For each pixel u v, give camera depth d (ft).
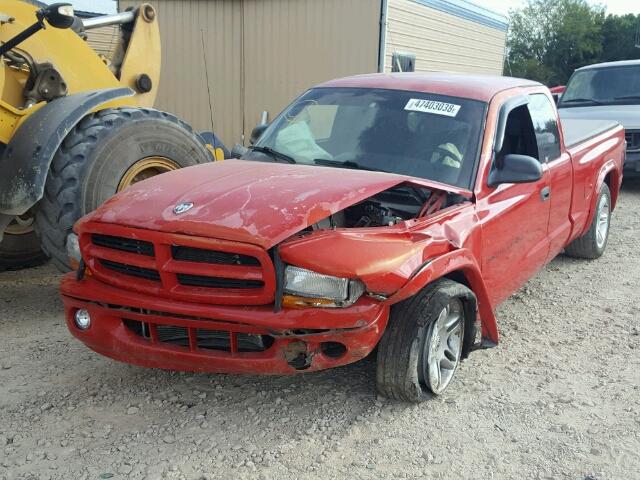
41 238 16.97
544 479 11.03
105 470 10.94
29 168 15.67
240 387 13.78
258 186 12.66
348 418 12.66
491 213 14.51
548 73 184.24
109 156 16.98
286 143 16.37
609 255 24.88
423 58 43.01
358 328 11.23
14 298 19.25
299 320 11.03
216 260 11.44
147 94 22.33
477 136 15.08
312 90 17.93
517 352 15.99
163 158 18.28
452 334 13.57
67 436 11.89
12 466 10.99
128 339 12.25
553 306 19.27
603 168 22.56
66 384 13.79
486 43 54.80
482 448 11.84
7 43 16.39
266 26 40.29
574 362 15.49
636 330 17.46
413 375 12.50
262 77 41.01
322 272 11.02
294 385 13.87
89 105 16.58
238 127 42.24
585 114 38.42
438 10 44.16
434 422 12.60
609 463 11.51
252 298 11.23
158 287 11.76
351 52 38.14
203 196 12.38
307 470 11.07
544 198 17.29
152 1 41.73
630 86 39.50
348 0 37.65
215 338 11.74
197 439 11.89
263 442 11.84
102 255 12.32
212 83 42.06
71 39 19.16
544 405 13.37
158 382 13.92
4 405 12.89
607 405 13.48
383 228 12.10
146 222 11.82
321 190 12.27
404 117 15.72
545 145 18.13
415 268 11.73
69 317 12.88
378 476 10.96
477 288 13.79
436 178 14.44
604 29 193.67
